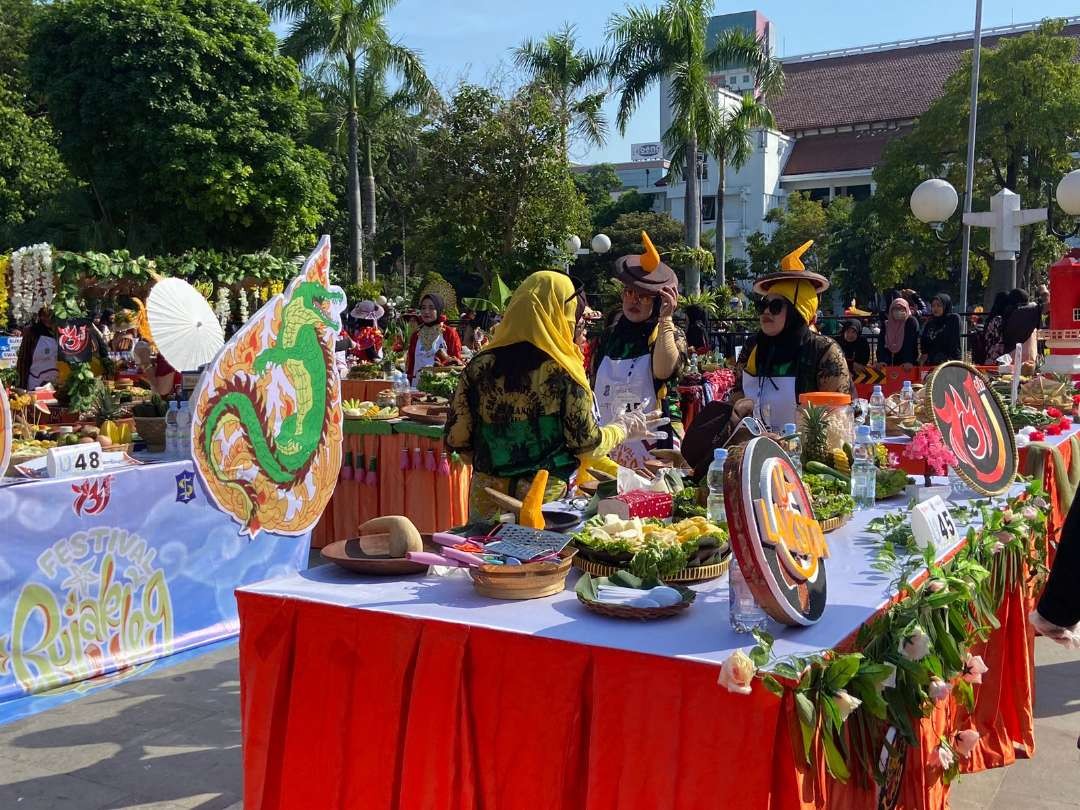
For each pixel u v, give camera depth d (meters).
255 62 25.44
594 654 2.20
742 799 2.01
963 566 2.72
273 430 5.41
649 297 5.16
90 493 4.60
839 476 3.66
